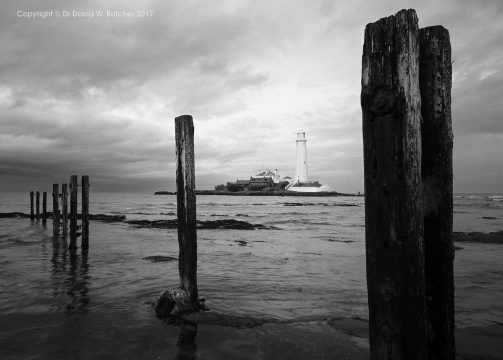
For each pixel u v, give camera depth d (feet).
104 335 17.98
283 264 38.68
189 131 21.34
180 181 21.54
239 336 17.67
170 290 21.45
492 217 116.16
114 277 31.50
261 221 112.27
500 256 43.70
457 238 57.72
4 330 18.71
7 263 38.58
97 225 88.63
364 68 9.47
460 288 27.84
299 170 542.57
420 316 9.00
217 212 171.22
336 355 15.64
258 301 24.04
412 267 8.91
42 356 15.66
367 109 9.39
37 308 22.49
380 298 9.20
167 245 54.13
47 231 71.67
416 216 8.96
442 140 10.36
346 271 34.78
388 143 9.04
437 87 10.39
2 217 109.60
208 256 44.34
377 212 9.23
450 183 10.45
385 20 9.19
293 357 15.51
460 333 17.81
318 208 219.20
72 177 48.52
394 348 9.02
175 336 17.80
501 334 17.65
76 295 25.52
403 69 8.87
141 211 173.68
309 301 24.09
